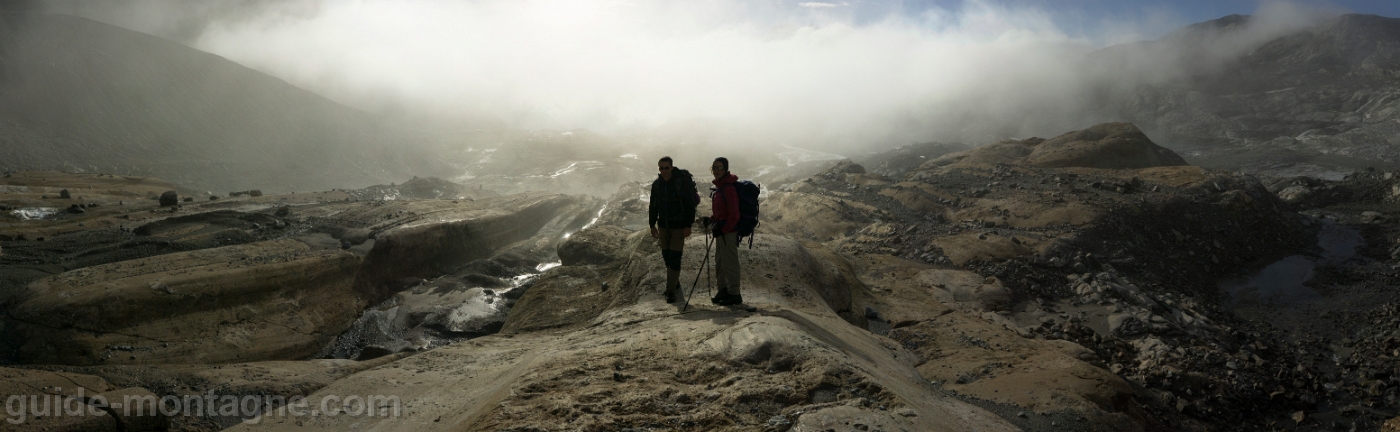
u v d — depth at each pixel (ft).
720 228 22.58
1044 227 44.88
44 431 12.35
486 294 38.83
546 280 31.55
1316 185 67.00
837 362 14.28
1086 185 55.36
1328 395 25.31
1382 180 63.57
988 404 17.63
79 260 33.27
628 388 13.20
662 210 23.53
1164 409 22.53
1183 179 55.72
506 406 12.23
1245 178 55.42
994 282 35.06
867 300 31.58
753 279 26.32
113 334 25.31
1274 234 48.91
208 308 28.76
